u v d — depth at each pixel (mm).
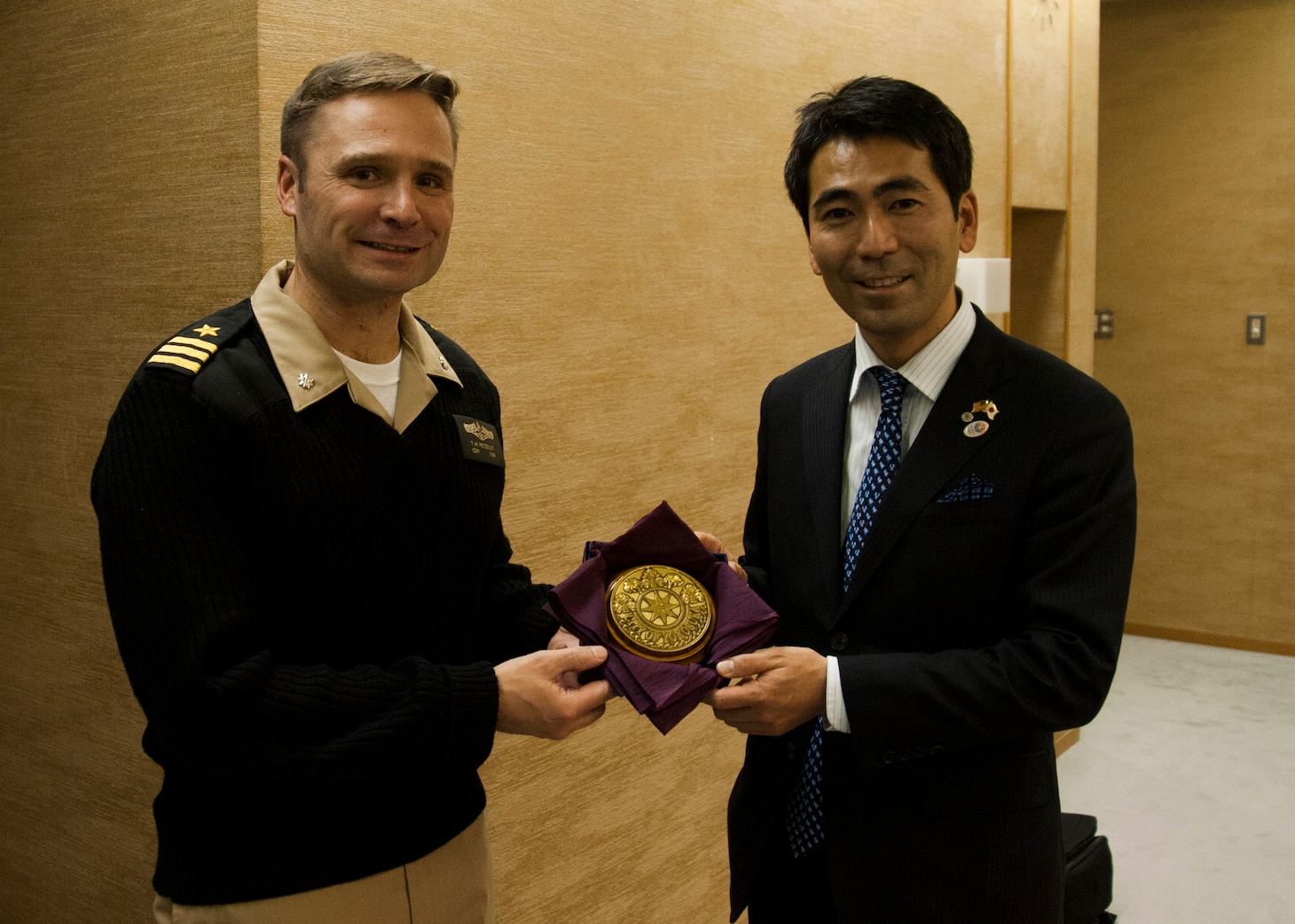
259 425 1230
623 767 2412
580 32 2166
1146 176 5477
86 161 1861
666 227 2438
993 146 3756
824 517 1545
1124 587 1360
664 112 2404
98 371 1881
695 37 2480
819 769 1529
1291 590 5320
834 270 1447
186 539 1191
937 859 1423
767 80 2732
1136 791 3879
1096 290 5668
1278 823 3609
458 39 1908
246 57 1604
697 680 1333
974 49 3611
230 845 1262
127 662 1208
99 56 1814
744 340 2734
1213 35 5234
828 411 1605
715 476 2658
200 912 1267
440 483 1374
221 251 1673
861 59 3082
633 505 2400
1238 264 5285
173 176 1726
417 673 1248
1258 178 5195
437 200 1305
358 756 1202
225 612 1190
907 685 1334
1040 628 1354
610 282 2291
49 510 1993
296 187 1298
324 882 1287
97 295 1871
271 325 1293
